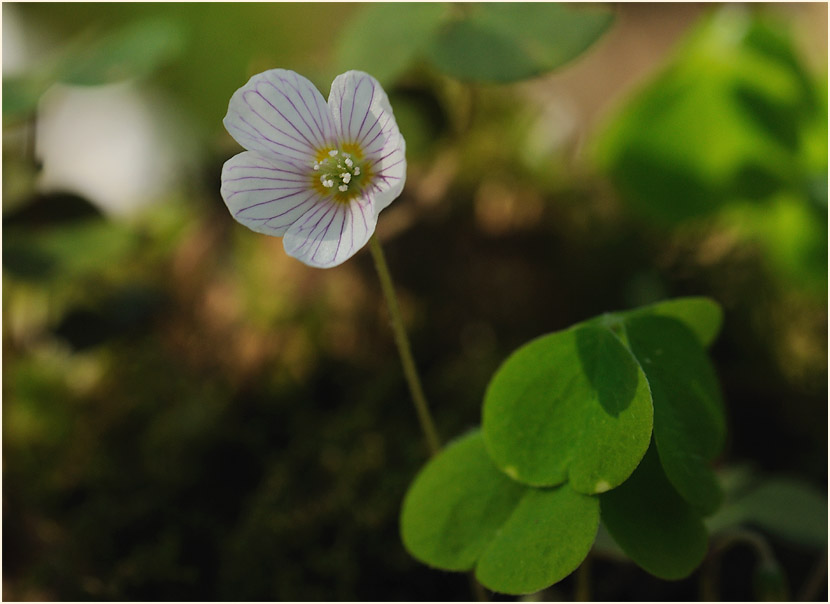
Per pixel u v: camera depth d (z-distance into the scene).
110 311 0.27
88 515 0.26
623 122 0.28
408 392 0.27
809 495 0.24
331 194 0.21
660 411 0.21
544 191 0.28
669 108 0.28
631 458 0.20
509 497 0.21
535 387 0.21
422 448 0.26
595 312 0.28
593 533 0.20
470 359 0.27
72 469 0.26
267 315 0.28
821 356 0.27
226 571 0.25
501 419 0.21
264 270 0.28
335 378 0.27
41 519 0.26
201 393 0.27
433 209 0.28
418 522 0.22
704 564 0.24
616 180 0.28
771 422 0.27
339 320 0.28
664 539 0.21
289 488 0.26
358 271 0.28
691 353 0.21
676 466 0.20
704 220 0.28
